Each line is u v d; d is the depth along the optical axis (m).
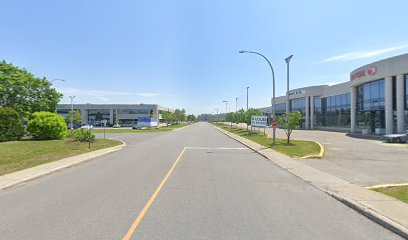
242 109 65.12
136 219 6.41
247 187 9.91
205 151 22.19
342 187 9.75
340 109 60.66
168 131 61.06
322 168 14.05
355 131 49.03
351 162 16.14
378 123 41.84
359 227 6.09
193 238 5.35
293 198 8.48
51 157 17.39
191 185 10.12
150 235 5.48
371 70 40.94
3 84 36.62
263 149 22.64
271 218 6.59
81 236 5.42
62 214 6.77
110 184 10.23
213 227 5.94
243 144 28.62
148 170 13.33
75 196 8.52
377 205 7.39
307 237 5.48
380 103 41.00
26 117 37.09
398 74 36.22
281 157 18.08
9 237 5.38
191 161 16.50
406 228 5.72
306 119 72.69
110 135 45.03
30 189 9.53
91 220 6.34
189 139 36.16
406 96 35.88
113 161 16.48
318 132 52.09
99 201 7.94
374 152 21.08
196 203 7.77
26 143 25.69
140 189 9.44
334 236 5.56
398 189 9.34
